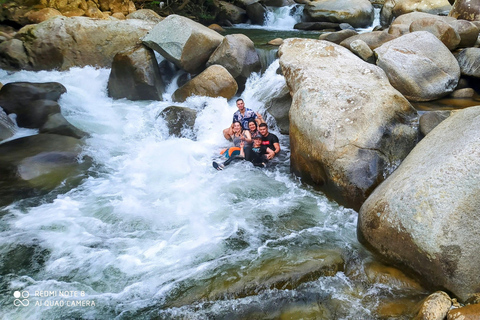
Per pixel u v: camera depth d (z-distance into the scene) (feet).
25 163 19.02
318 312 11.54
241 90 30.07
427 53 24.25
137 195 17.89
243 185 18.90
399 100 17.25
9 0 37.88
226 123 25.62
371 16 47.16
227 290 12.09
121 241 14.71
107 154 21.88
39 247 14.35
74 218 16.11
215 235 15.02
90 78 31.76
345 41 27.99
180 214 16.46
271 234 15.07
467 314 10.07
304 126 17.78
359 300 11.93
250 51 29.86
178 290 12.21
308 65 20.98
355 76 19.30
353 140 16.15
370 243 13.58
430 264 11.66
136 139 24.21
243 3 52.80
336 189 16.55
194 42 28.84
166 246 14.42
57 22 33.30
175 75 31.71
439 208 11.61
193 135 24.85
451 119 14.90
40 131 23.13
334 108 17.24
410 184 12.65
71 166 20.01
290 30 46.42
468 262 11.11
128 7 44.14
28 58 33.01
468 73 24.76
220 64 29.09
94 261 13.65
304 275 12.62
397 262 12.75
